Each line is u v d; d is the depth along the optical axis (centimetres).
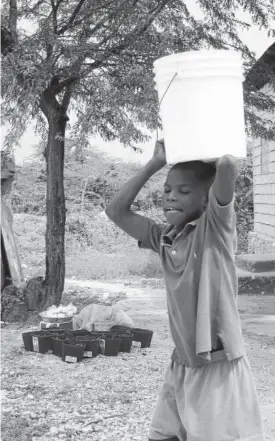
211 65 247
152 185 2612
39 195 2847
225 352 258
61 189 1038
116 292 1330
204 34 977
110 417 528
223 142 248
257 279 1305
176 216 267
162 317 1030
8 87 876
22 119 858
